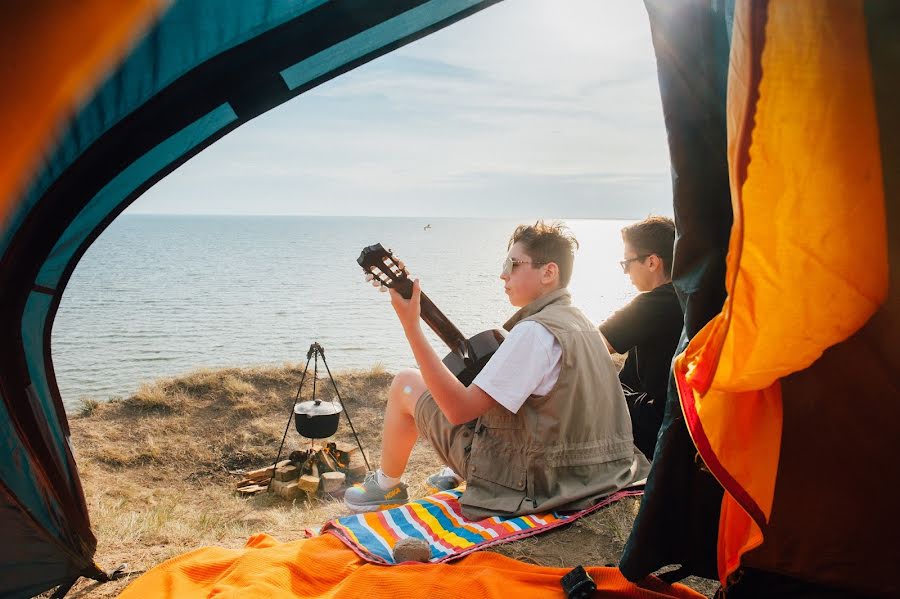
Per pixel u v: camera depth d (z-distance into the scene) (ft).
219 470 22.45
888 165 4.94
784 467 5.88
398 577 7.34
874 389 5.49
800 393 5.74
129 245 542.98
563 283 9.82
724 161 6.18
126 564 9.96
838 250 5.06
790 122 4.84
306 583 7.64
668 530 6.84
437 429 9.89
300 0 7.41
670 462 6.76
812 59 4.78
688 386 5.94
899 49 4.77
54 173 7.78
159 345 107.24
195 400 29.04
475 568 7.59
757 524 5.77
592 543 8.43
